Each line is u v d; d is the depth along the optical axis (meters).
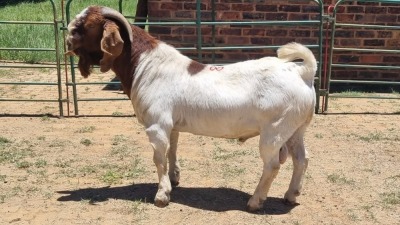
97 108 5.05
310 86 2.72
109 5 11.08
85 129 4.33
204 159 3.63
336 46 5.75
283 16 5.62
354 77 5.88
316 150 3.85
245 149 3.85
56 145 3.91
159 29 5.72
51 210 2.79
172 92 2.73
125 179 3.25
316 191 3.10
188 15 5.66
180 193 3.03
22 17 9.80
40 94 5.59
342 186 3.18
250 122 2.68
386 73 5.84
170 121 2.74
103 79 6.31
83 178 3.27
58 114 4.81
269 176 2.72
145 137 4.14
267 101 2.62
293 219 2.72
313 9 5.59
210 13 5.63
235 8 5.62
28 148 3.84
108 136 4.16
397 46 5.75
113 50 2.69
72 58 4.63
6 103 5.21
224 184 3.19
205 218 2.71
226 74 2.73
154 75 2.76
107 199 2.94
